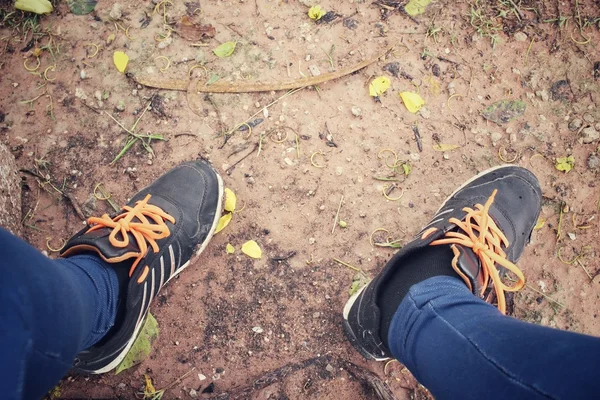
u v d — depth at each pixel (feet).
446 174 4.76
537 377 2.46
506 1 5.08
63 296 2.83
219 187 4.51
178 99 4.77
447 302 3.38
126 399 4.29
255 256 4.51
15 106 4.70
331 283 4.52
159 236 4.03
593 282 4.65
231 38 4.92
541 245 4.70
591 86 4.96
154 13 4.94
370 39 4.97
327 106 4.81
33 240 4.49
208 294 4.47
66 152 4.65
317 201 4.64
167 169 4.66
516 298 4.60
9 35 4.85
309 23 4.97
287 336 4.42
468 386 2.82
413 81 4.89
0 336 2.33
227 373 4.35
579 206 4.76
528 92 4.93
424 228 4.47
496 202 4.48
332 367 4.39
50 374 2.69
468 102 4.89
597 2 5.04
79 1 4.92
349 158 4.73
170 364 4.35
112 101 4.75
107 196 4.60
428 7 5.05
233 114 4.76
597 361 2.30
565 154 4.83
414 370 3.37
